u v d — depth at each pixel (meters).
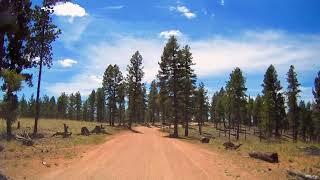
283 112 72.75
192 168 19.41
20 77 30.08
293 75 71.94
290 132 113.62
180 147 32.94
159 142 38.53
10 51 27.39
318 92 71.12
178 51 62.38
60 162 19.53
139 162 21.22
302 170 18.34
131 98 81.69
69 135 38.31
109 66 85.12
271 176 17.02
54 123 70.25
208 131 98.12
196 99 75.50
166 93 62.44
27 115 126.56
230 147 32.81
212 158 24.14
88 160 21.16
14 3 19.12
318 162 20.69
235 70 71.88
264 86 73.31
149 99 123.38
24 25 24.08
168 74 62.53
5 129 41.81
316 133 85.56
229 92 71.94
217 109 98.19
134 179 15.76
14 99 30.42
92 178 15.45
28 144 26.55
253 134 98.00
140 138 44.75
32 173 15.80
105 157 23.02
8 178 14.12
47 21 36.31
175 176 16.84
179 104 62.28
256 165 20.42
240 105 71.81
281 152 25.77
